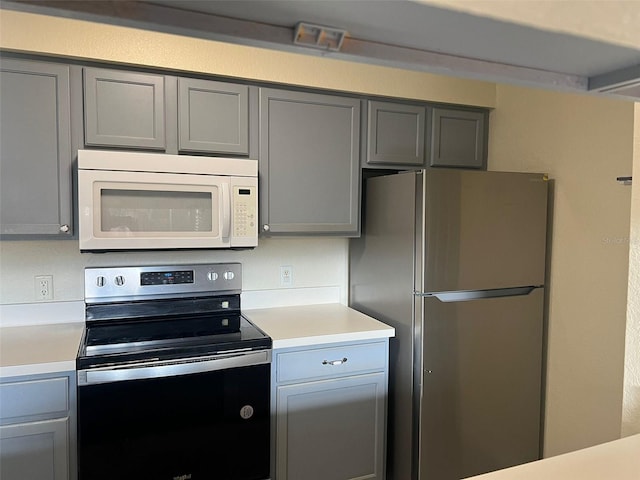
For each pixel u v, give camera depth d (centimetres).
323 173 227
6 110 178
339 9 47
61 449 168
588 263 213
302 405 205
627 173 196
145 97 195
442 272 210
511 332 226
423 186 205
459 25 50
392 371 227
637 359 116
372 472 220
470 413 220
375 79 231
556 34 52
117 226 190
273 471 202
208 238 202
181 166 196
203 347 184
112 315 220
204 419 187
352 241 264
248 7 47
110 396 172
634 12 54
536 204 227
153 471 180
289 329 213
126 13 47
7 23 174
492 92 258
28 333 201
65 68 183
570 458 91
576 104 217
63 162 186
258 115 213
